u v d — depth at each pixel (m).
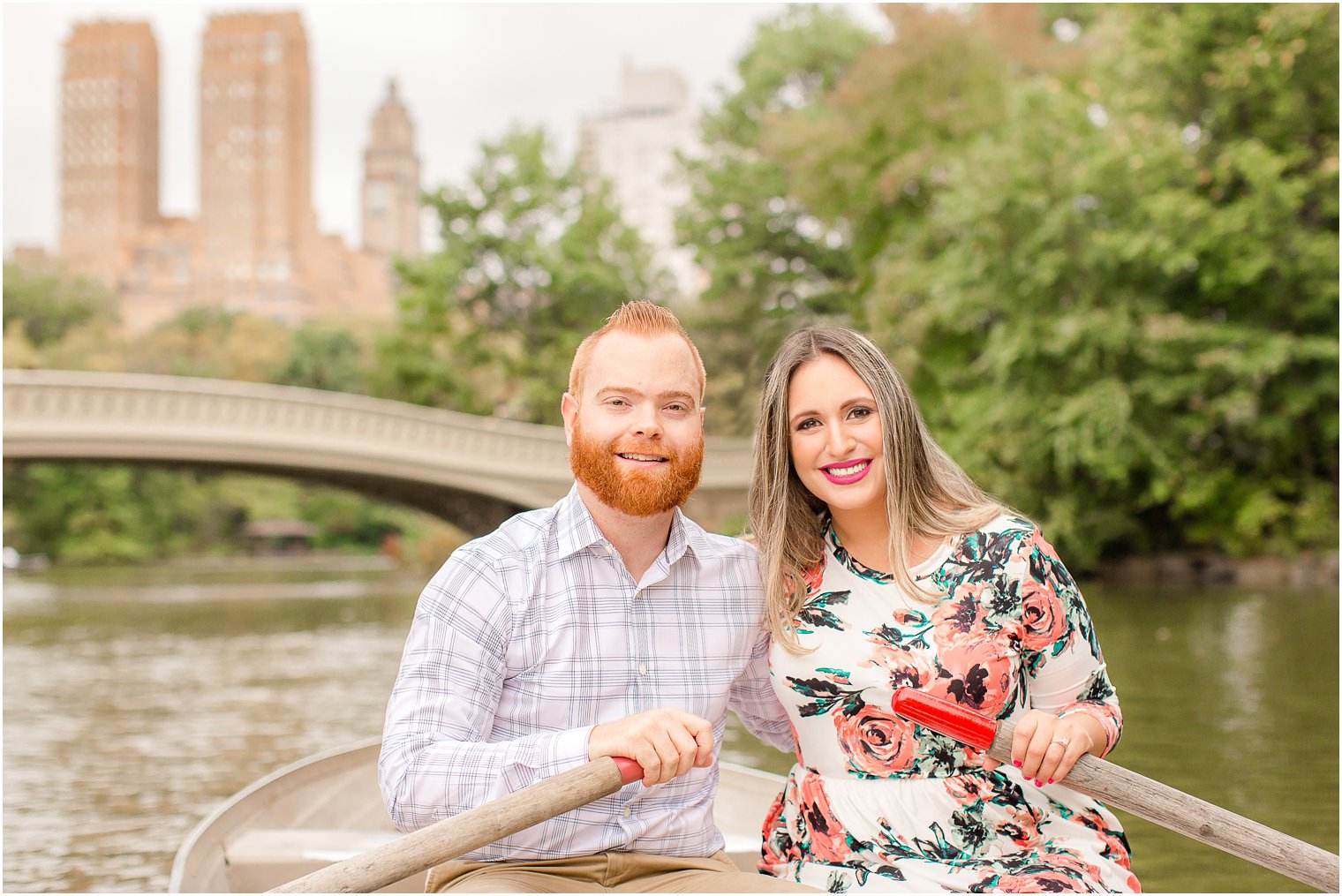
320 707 8.50
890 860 1.73
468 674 1.64
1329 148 15.36
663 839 1.71
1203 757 5.67
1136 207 15.32
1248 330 15.51
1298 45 14.57
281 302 84.19
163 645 13.05
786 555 1.88
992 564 1.78
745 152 26.84
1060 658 1.78
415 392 29.05
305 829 3.35
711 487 18.30
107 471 43.31
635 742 1.46
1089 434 15.13
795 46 25.53
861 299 21.11
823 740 1.84
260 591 24.34
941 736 1.75
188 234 91.31
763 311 25.58
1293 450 16.52
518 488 18.64
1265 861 1.54
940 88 18.39
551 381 28.42
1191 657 9.12
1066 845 1.73
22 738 7.31
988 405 16.45
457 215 29.14
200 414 16.20
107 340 49.12
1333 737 6.09
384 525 55.69
